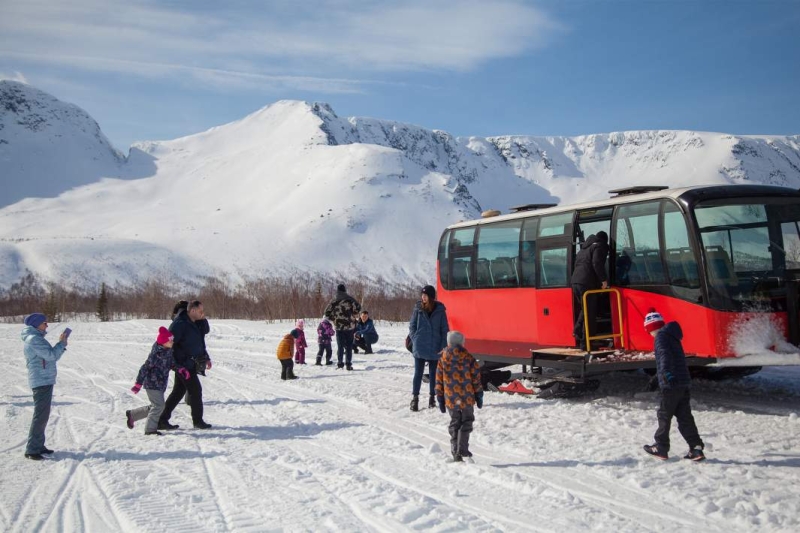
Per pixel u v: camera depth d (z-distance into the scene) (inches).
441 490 247.0
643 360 363.3
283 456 311.7
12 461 321.1
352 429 362.3
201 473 287.1
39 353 328.8
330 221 6668.3
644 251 396.5
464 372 285.0
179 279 5029.5
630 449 284.7
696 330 364.2
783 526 193.6
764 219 382.0
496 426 346.9
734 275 363.6
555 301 447.8
